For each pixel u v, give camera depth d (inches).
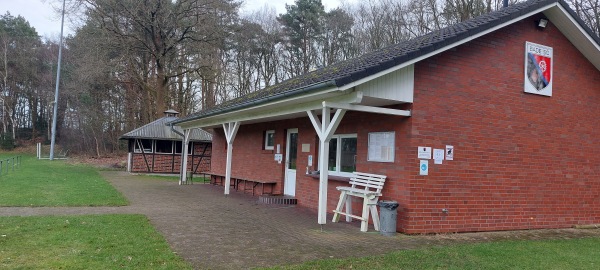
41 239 270.8
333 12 1530.5
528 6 375.2
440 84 352.8
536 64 402.6
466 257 262.1
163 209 424.2
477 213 365.7
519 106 392.2
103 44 1153.4
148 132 997.8
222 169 737.6
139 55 1295.5
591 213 429.4
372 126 380.2
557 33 418.0
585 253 291.7
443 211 349.1
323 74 406.6
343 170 427.8
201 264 230.7
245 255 252.5
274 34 1560.0
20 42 2137.1
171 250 256.8
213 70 1253.1
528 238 347.3
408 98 337.4
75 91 1624.0
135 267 218.4
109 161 1352.1
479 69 371.9
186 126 775.7
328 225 360.8
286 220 381.4
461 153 359.9
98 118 1646.2
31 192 507.8
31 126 2282.2
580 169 425.7
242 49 1567.4
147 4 1133.7
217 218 378.9
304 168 491.8
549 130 408.5
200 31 1190.3
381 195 354.0
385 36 1212.5
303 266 230.1
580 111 428.5
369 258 251.1
